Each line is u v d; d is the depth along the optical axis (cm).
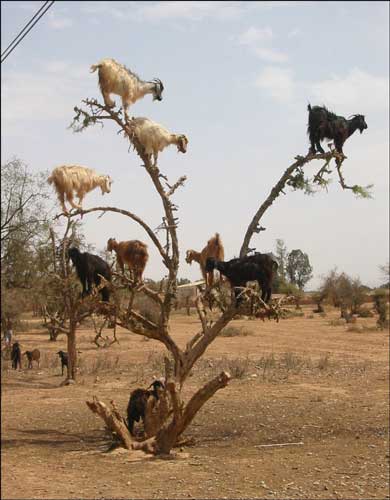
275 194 1341
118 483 1031
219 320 1350
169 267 1379
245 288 1240
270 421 1606
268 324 5659
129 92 1358
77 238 2430
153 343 3988
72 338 2359
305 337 4272
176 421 1258
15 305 2955
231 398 1952
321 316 6775
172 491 986
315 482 1048
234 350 3419
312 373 2494
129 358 3136
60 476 1063
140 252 1359
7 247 3002
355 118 1366
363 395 1978
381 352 3284
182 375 1371
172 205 1348
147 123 1314
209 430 1513
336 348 3512
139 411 1341
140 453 1244
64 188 1388
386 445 1314
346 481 1054
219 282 1355
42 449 1281
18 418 1636
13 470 1088
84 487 998
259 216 1350
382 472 1106
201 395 1234
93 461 1180
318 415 1670
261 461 1194
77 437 1412
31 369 2806
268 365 2695
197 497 957
